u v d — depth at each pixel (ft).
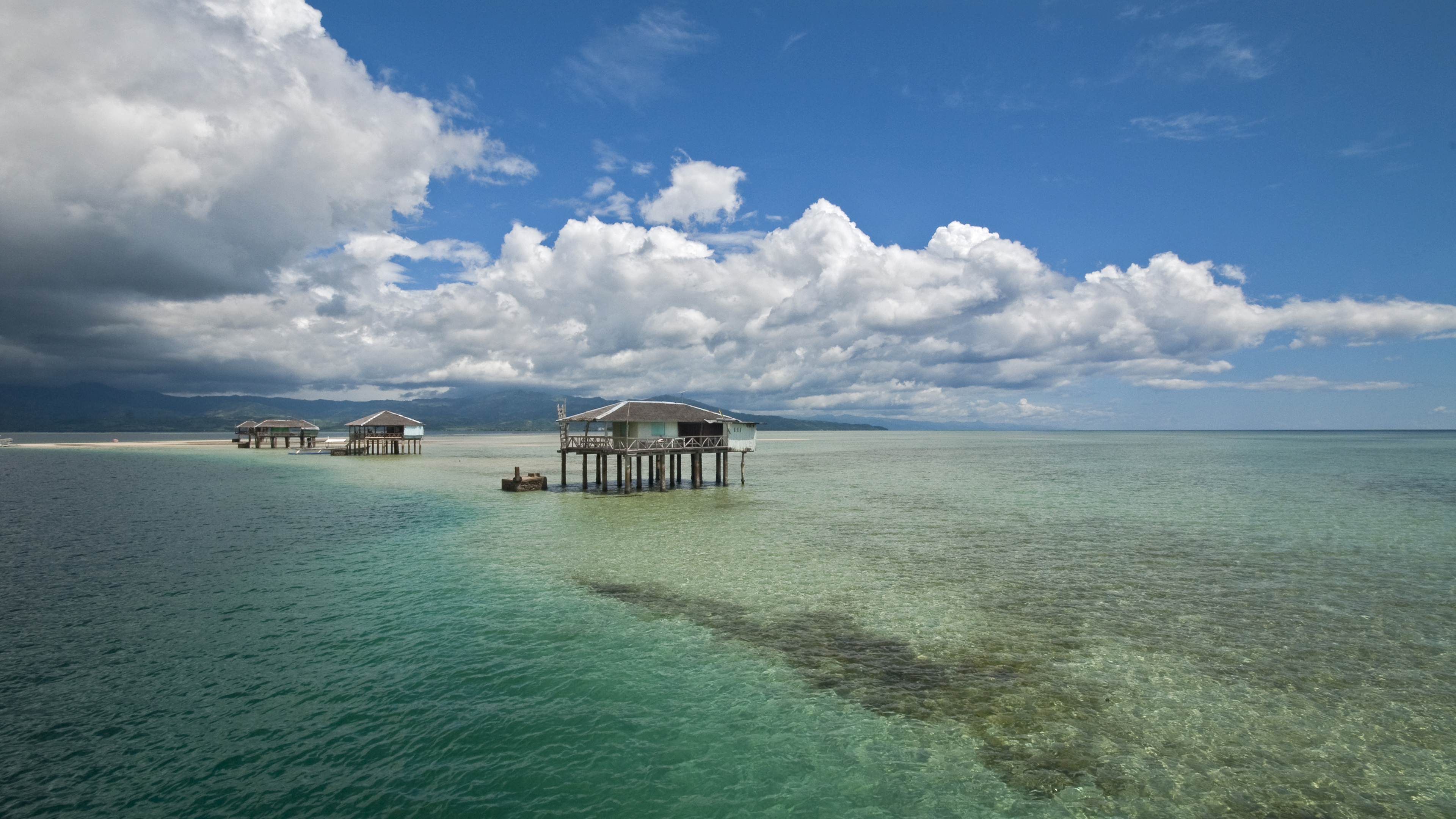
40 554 89.76
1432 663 51.44
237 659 53.31
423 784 36.55
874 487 171.94
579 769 38.06
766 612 65.00
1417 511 123.85
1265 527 108.47
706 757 39.27
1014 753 39.32
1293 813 33.50
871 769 37.99
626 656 54.03
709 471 229.45
